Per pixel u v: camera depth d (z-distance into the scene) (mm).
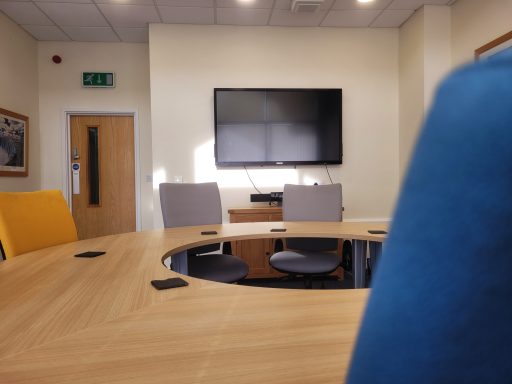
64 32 4016
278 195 3729
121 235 2008
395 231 196
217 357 594
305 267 2338
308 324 721
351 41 3965
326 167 3973
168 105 3793
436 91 183
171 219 2453
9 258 1458
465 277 189
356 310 792
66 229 1937
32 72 4125
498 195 177
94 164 4418
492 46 2939
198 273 2062
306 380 521
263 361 578
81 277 1110
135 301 881
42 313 806
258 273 3482
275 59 3896
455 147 173
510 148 168
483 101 165
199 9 3508
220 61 3842
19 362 587
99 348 633
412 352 200
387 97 4008
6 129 3590
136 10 3518
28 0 3316
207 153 3834
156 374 545
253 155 3828
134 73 4359
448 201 180
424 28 3496
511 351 215
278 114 3848
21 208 1704
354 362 222
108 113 4359
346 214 3988
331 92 3891
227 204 3875
